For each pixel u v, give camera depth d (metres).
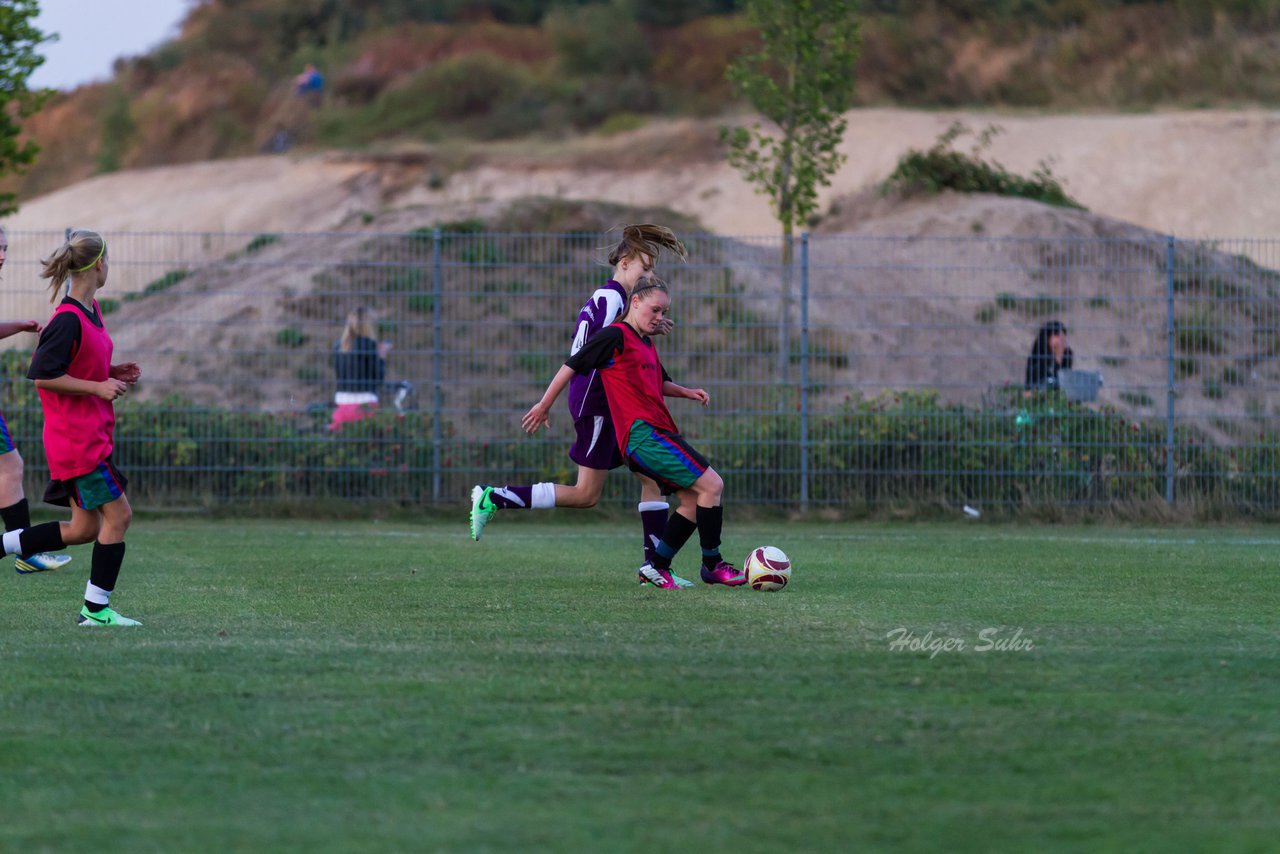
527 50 152.12
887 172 101.69
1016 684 15.33
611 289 25.75
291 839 10.03
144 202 115.56
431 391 47.91
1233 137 100.62
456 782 11.45
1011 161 101.50
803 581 25.97
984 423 45.03
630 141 117.19
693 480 24.50
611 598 23.05
